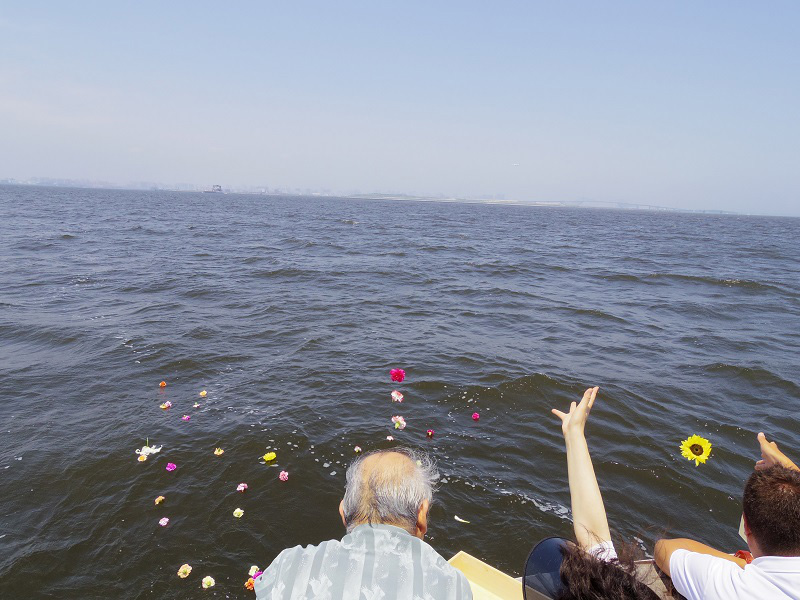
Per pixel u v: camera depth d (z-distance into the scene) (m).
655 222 95.19
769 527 1.65
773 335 11.99
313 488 5.25
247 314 11.86
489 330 11.49
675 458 6.13
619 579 1.58
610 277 20.08
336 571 1.71
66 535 4.43
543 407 7.39
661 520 5.08
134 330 10.07
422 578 1.69
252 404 7.02
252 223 45.09
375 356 9.20
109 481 5.19
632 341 11.00
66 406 6.79
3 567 4.04
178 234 30.88
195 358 8.66
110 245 23.45
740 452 6.39
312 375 8.14
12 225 30.45
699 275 21.19
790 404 7.88
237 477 5.34
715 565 1.70
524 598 1.75
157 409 6.78
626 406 7.45
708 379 8.77
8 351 8.73
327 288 15.52
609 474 5.76
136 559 4.20
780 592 1.54
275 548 4.41
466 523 4.83
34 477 5.20
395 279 17.66
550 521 4.93
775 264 27.61
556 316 13.05
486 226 56.22
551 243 36.34
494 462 5.91
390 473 1.95
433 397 7.54
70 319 10.73
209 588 3.93
